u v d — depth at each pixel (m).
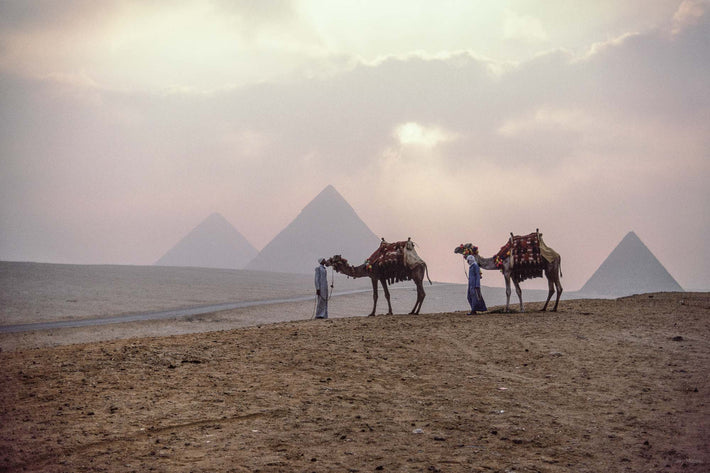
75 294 51.38
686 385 9.60
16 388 9.49
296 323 18.06
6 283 54.50
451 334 14.35
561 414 8.34
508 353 12.23
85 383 9.75
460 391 9.54
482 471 6.26
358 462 6.50
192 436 7.32
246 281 88.19
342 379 10.23
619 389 9.53
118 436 7.31
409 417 8.18
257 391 9.36
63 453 6.76
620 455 6.77
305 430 7.57
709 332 14.15
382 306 51.97
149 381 9.91
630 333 14.12
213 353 12.02
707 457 6.61
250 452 6.77
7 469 6.30
